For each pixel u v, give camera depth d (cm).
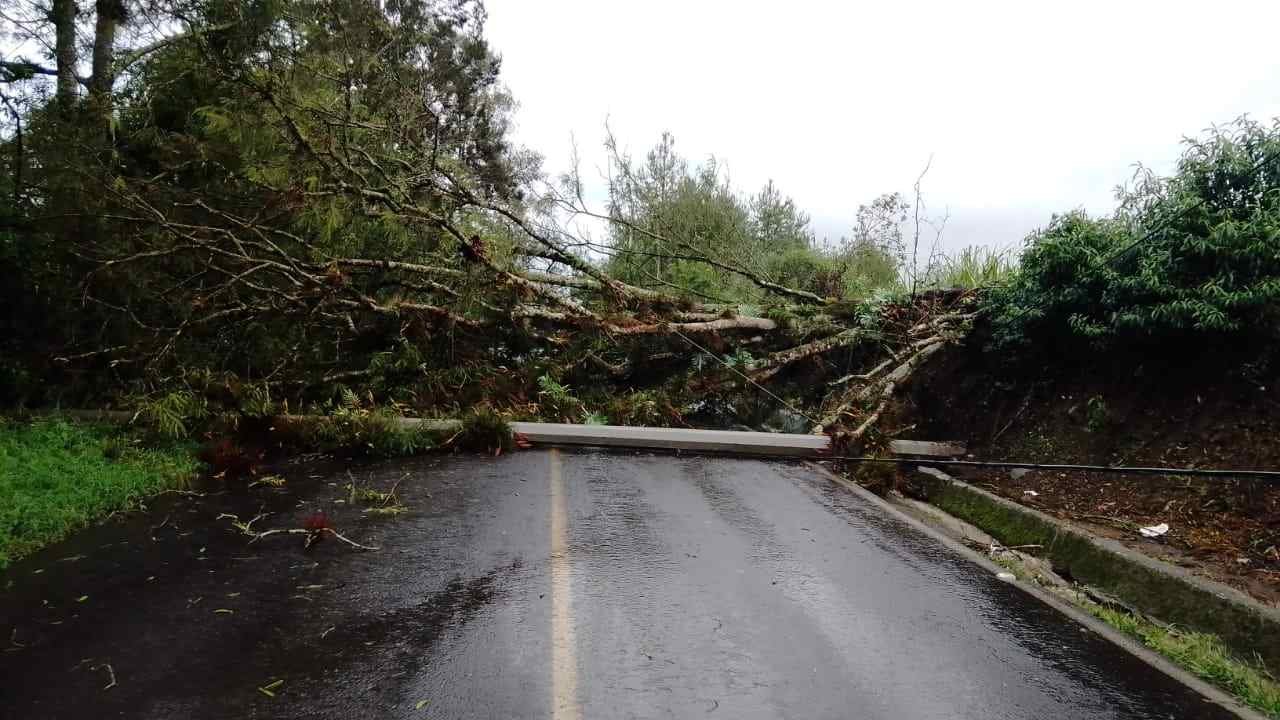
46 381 787
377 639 327
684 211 1281
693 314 964
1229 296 549
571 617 353
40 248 762
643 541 469
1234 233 547
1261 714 295
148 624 338
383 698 279
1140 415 640
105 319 779
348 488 576
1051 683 314
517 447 739
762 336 980
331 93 827
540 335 912
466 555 433
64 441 607
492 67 1580
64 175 750
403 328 851
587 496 570
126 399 738
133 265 758
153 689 283
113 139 798
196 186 845
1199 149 602
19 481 495
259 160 789
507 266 891
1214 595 391
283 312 798
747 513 546
